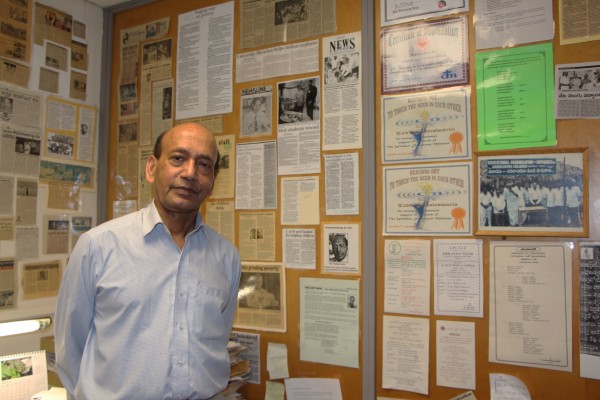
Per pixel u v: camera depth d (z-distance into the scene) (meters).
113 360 1.02
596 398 1.16
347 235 1.46
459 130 1.34
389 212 1.41
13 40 1.65
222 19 1.75
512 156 1.27
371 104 1.45
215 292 1.19
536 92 1.26
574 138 1.22
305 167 1.55
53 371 1.58
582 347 1.18
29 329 1.46
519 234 1.25
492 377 1.26
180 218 1.19
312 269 1.52
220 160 1.71
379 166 1.43
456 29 1.36
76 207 1.86
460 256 1.32
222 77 1.74
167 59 1.87
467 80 1.34
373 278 1.41
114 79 1.99
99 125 1.98
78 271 1.07
